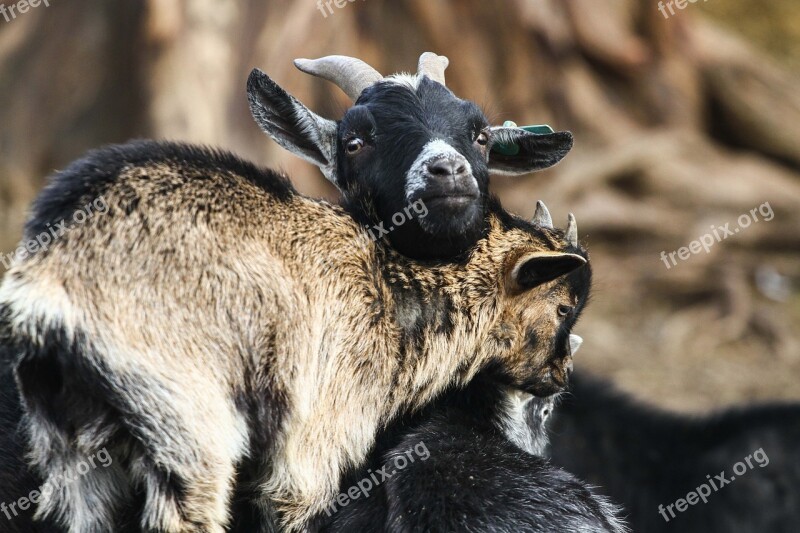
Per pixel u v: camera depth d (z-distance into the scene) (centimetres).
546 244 1914
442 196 1762
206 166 1628
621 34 4825
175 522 1502
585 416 2602
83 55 4638
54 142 4666
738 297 4297
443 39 4488
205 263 1554
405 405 1800
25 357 1478
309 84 4244
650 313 4316
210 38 4272
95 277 1486
